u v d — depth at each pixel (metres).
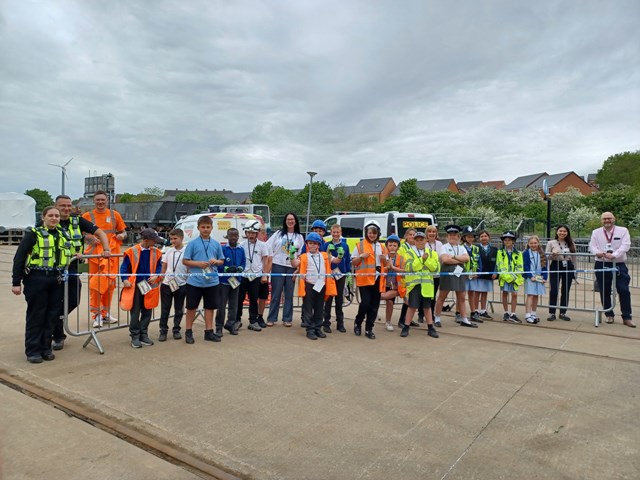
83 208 36.81
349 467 3.36
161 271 6.84
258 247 7.65
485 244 8.48
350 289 10.07
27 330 5.66
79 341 6.72
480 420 4.14
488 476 3.25
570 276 8.64
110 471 3.30
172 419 4.12
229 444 3.68
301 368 5.55
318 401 4.54
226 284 7.09
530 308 8.37
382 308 9.99
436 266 7.18
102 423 4.02
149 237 6.36
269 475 3.26
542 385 5.03
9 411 4.27
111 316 8.39
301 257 7.13
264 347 6.49
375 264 7.13
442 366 5.68
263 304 7.85
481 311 8.86
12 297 10.32
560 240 8.82
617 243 8.20
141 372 5.34
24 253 5.54
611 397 4.70
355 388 4.90
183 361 5.77
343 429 3.95
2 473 3.23
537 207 32.72
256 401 4.53
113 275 6.24
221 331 7.09
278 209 37.03
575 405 4.49
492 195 39.38
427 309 7.23
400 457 3.50
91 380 5.06
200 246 6.68
